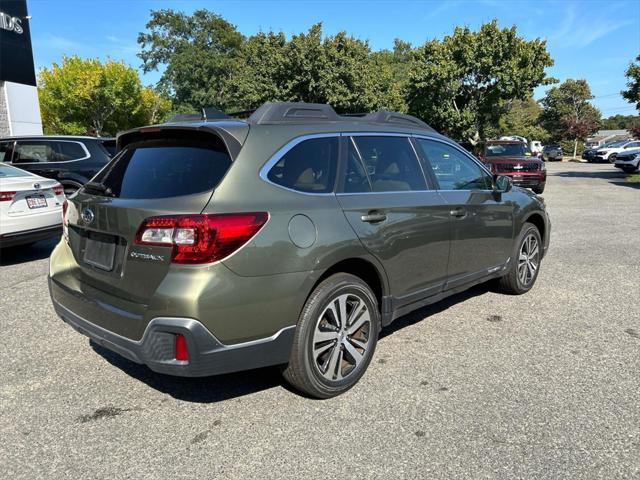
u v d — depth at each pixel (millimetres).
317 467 2598
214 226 2668
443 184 4195
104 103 36625
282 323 2936
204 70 46531
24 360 3846
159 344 2709
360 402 3227
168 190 2928
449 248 4117
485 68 25062
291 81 27578
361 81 28297
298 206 3037
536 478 2508
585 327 4480
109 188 3262
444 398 3264
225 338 2736
